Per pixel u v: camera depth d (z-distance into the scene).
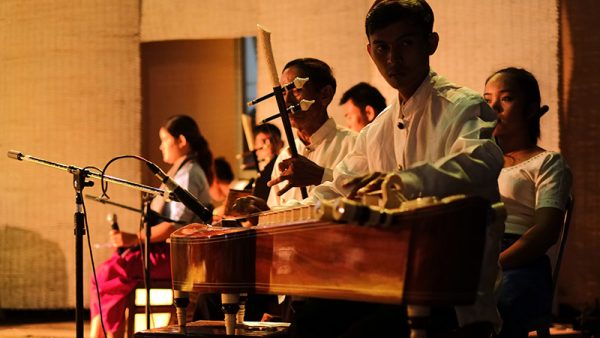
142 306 5.52
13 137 6.99
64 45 6.91
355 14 6.35
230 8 6.64
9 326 6.53
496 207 2.58
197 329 3.06
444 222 2.23
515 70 3.88
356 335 2.72
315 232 2.54
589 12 6.30
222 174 7.58
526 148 3.88
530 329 3.58
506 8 5.70
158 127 8.59
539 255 3.58
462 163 2.48
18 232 6.95
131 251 5.57
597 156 6.23
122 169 6.84
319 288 2.52
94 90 6.87
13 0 7.00
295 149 3.38
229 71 8.62
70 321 6.85
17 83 6.99
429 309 2.30
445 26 5.89
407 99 2.90
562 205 3.68
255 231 2.79
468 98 2.75
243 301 3.18
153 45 8.60
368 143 3.12
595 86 6.27
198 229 3.13
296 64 4.11
